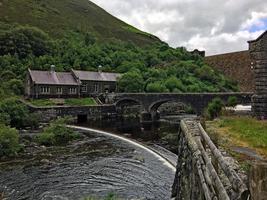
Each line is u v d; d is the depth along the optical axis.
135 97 85.06
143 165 35.84
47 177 31.59
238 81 117.06
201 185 11.72
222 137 20.12
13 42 112.81
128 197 26.31
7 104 63.97
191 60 140.00
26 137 52.41
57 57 116.50
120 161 37.72
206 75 114.81
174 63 127.88
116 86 102.38
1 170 33.72
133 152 42.53
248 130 22.23
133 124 75.69
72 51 123.12
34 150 43.22
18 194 27.12
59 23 181.00
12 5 177.50
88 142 49.88
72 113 78.31
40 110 72.75
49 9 198.25
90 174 32.59
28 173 32.78
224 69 126.25
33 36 118.88
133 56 134.88
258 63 31.27
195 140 17.45
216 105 41.66
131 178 31.30
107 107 86.62
